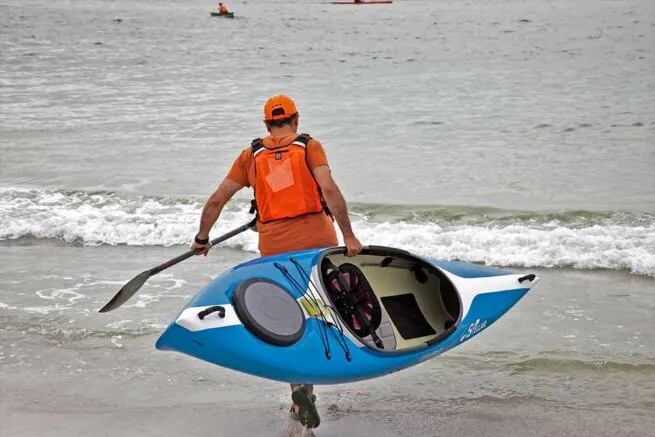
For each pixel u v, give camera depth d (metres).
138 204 10.62
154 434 5.07
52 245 9.27
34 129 15.64
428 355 5.01
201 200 10.77
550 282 7.91
